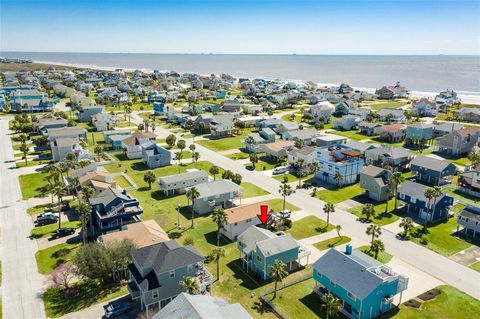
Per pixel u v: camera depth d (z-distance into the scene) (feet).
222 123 503.20
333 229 244.01
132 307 168.66
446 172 326.65
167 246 175.63
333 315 165.48
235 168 367.45
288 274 195.31
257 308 169.48
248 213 237.86
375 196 293.84
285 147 399.44
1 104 648.38
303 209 275.39
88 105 651.25
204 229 244.22
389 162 355.77
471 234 237.45
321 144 428.97
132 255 175.52
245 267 202.49
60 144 375.45
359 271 167.73
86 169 302.04
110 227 223.51
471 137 411.13
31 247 219.20
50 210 266.16
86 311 166.81
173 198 293.43
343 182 325.83
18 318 162.20
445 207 260.01
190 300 135.95
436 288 184.24
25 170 352.08
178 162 385.29
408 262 206.69
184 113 620.49
